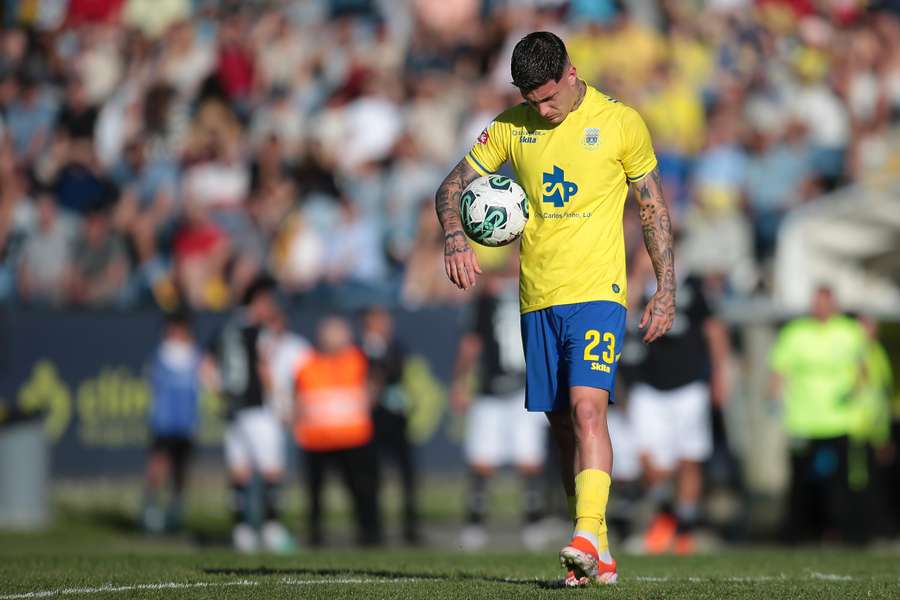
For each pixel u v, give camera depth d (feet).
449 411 169.48
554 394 67.51
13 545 138.92
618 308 66.59
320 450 146.20
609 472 64.85
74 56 239.30
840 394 141.69
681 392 139.23
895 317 148.46
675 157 201.87
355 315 168.96
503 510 169.68
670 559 103.14
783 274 159.74
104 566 85.76
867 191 165.58
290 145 221.66
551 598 61.77
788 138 206.90
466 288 67.82
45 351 166.61
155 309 168.86
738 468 154.71
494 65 235.81
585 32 226.99
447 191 69.72
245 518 144.77
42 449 159.22
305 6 254.68
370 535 147.13
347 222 197.98
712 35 234.38
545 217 66.95
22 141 218.18
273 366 146.00
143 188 210.59
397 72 237.45
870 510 143.02
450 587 67.26
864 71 229.25
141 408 168.14
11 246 197.77
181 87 235.40
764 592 66.03
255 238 198.70
